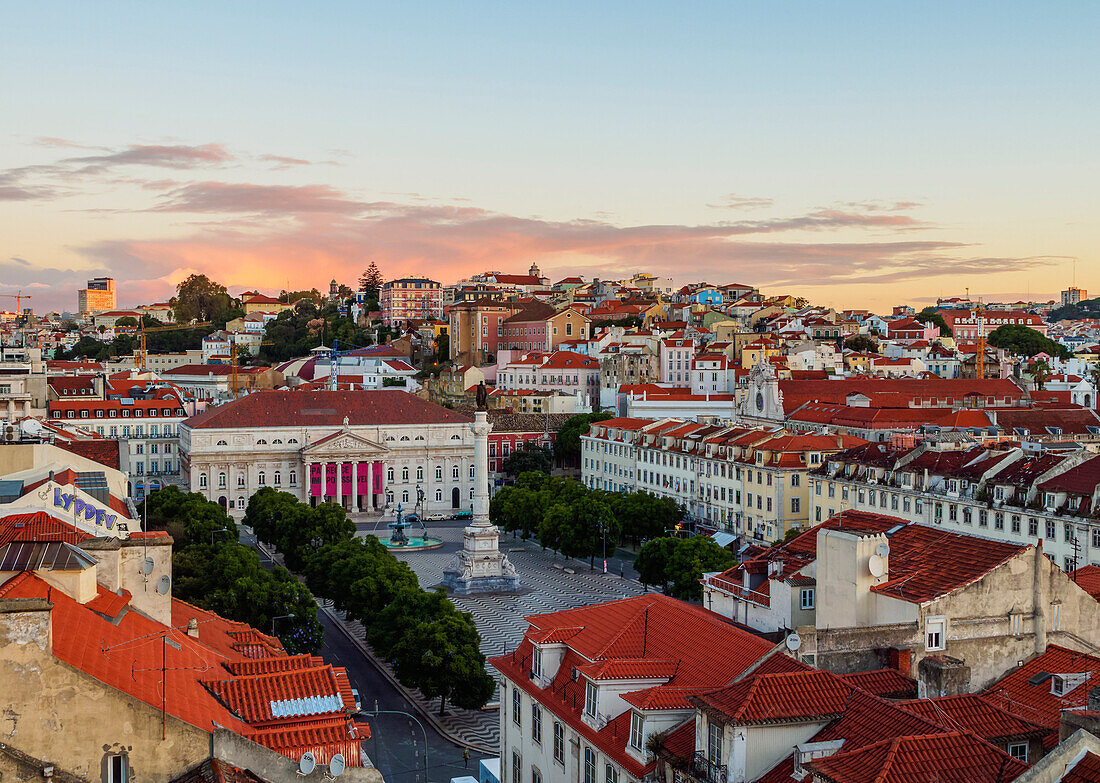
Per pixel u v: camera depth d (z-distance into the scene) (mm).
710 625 72000
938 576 71125
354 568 158250
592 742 67688
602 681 67938
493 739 120688
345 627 173125
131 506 110688
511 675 84125
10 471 114062
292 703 57688
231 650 78812
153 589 71375
